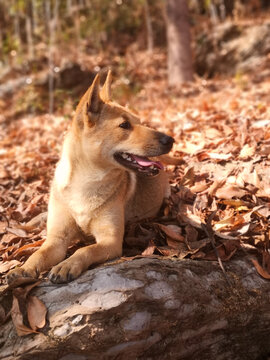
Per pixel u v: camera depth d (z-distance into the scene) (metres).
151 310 1.00
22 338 0.98
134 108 2.79
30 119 3.36
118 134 1.14
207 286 1.08
